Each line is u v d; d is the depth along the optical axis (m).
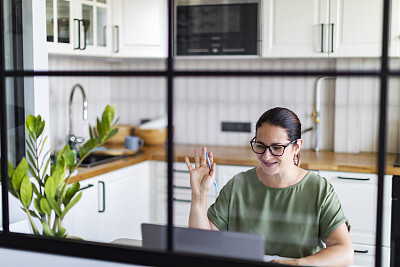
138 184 2.83
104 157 2.85
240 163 2.56
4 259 1.68
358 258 2.35
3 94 1.78
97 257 1.55
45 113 1.96
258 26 2.78
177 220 2.84
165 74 1.55
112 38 2.90
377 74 1.36
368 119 2.78
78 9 2.65
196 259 1.43
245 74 1.49
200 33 2.91
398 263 2.30
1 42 1.78
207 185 1.71
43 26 1.94
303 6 2.69
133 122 3.52
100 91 3.45
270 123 1.69
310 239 1.58
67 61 3.13
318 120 2.90
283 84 3.03
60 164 1.79
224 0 2.83
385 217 2.31
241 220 1.67
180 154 2.87
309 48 2.70
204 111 3.28
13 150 1.92
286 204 1.63
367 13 2.58
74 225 2.38
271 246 1.62
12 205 1.85
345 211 2.38
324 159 2.56
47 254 1.62
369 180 2.35
